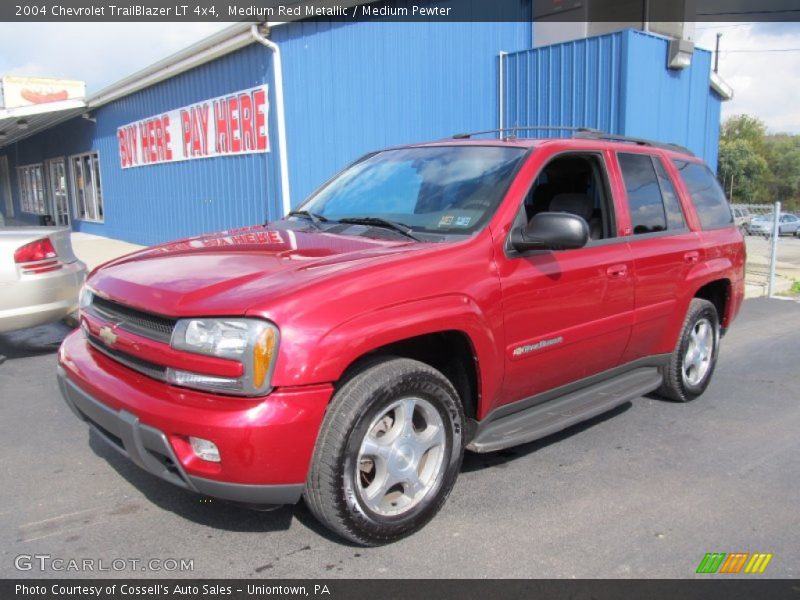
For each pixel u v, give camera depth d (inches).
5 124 727.1
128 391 112.3
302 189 419.5
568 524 130.4
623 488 146.8
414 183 158.7
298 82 407.8
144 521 129.0
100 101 653.3
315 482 110.7
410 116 457.1
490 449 135.1
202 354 104.5
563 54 450.3
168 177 568.1
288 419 102.7
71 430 176.4
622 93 418.9
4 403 198.1
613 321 162.1
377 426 116.6
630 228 170.2
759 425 188.9
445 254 126.4
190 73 500.4
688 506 138.9
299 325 104.4
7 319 228.2
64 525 127.5
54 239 240.8
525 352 139.5
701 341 207.0
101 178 730.2
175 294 111.3
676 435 180.1
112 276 130.0
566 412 155.5
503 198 140.5
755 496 144.3
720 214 216.5
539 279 140.2
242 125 446.9
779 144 3218.5
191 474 105.4
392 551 119.6
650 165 187.0
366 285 113.1
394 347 124.6
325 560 116.3
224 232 162.4
